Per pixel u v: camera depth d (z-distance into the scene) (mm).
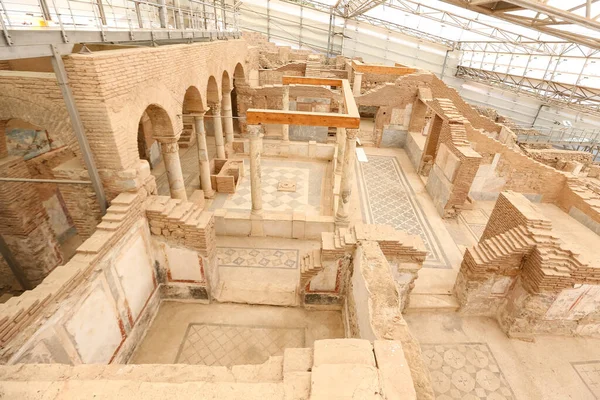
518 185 12602
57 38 4676
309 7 27531
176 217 6543
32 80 5316
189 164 14930
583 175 16969
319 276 6953
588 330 7348
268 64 22562
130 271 6129
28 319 3873
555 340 7305
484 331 7480
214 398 2529
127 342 6133
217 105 12414
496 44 23422
